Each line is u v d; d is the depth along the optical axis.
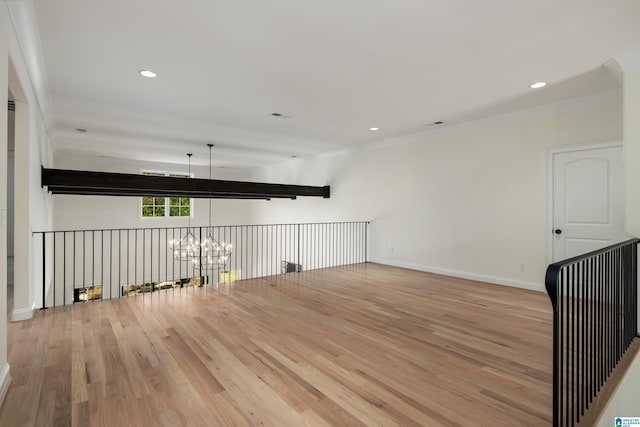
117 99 4.12
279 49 2.88
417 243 6.06
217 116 4.88
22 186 3.38
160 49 2.88
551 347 2.76
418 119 5.06
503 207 4.88
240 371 2.35
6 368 2.14
